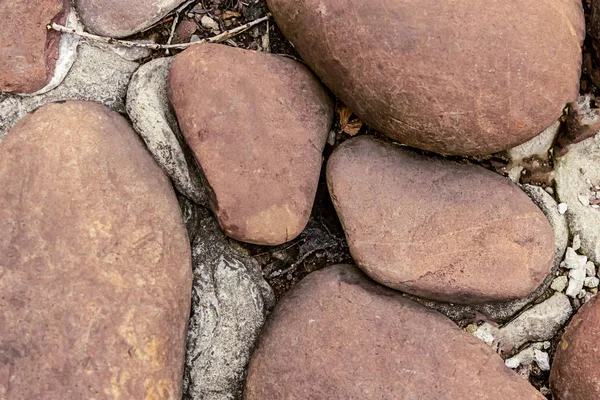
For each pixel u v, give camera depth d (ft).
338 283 2.29
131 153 2.25
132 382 2.14
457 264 2.28
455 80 2.15
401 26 2.14
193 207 2.37
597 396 2.24
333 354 2.22
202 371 2.30
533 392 2.24
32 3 2.26
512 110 2.18
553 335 2.41
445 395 2.21
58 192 2.17
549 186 2.44
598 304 2.30
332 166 2.31
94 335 2.14
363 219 2.28
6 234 2.16
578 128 2.38
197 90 2.24
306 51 2.26
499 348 2.40
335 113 2.40
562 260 2.42
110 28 2.33
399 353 2.22
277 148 2.26
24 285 2.14
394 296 2.31
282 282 2.39
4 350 2.13
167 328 2.19
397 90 2.18
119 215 2.19
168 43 2.38
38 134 2.20
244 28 2.38
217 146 2.24
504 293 2.29
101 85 2.35
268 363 2.24
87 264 2.15
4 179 2.18
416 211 2.28
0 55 2.25
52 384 2.12
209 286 2.33
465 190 2.30
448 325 2.27
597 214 2.42
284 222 2.27
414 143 2.27
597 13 2.32
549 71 2.18
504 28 2.14
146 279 2.18
